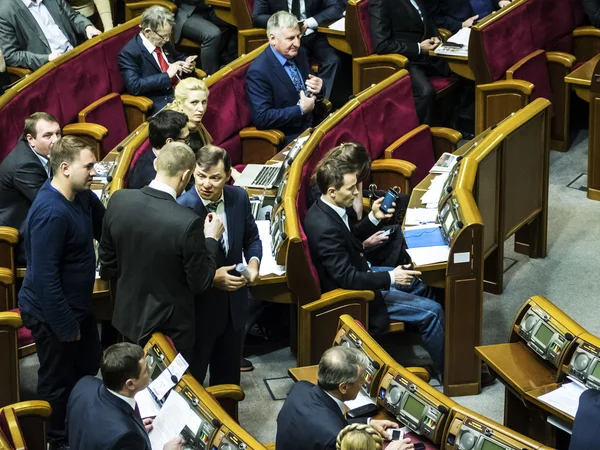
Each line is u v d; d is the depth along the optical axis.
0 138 20.03
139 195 13.52
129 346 11.62
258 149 21.41
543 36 24.70
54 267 13.88
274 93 21.25
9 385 14.84
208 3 26.47
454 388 16.53
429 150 21.30
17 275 17.55
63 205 13.92
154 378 13.23
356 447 10.56
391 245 17.62
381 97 20.45
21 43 23.78
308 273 15.62
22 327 15.91
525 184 19.44
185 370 12.91
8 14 23.47
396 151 20.28
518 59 23.89
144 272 13.52
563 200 22.69
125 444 11.22
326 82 25.09
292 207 16.19
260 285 16.02
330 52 25.12
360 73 24.19
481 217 17.06
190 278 13.41
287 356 17.78
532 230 20.45
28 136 17.03
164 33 22.84
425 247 16.36
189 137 18.44
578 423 12.08
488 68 23.09
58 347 14.52
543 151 19.80
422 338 16.67
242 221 14.80
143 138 18.19
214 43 26.03
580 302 19.09
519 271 20.23
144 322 13.66
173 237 13.23
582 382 13.72
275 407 16.41
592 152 22.27
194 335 14.05
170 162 13.41
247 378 17.14
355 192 15.76
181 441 12.22
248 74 21.28
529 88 22.58
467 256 15.80
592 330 18.19
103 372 11.52
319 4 25.28
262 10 25.36
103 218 13.99
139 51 22.89
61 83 21.77
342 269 15.76
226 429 12.11
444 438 12.44
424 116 23.73
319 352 16.17
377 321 16.52
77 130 21.41
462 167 17.34
